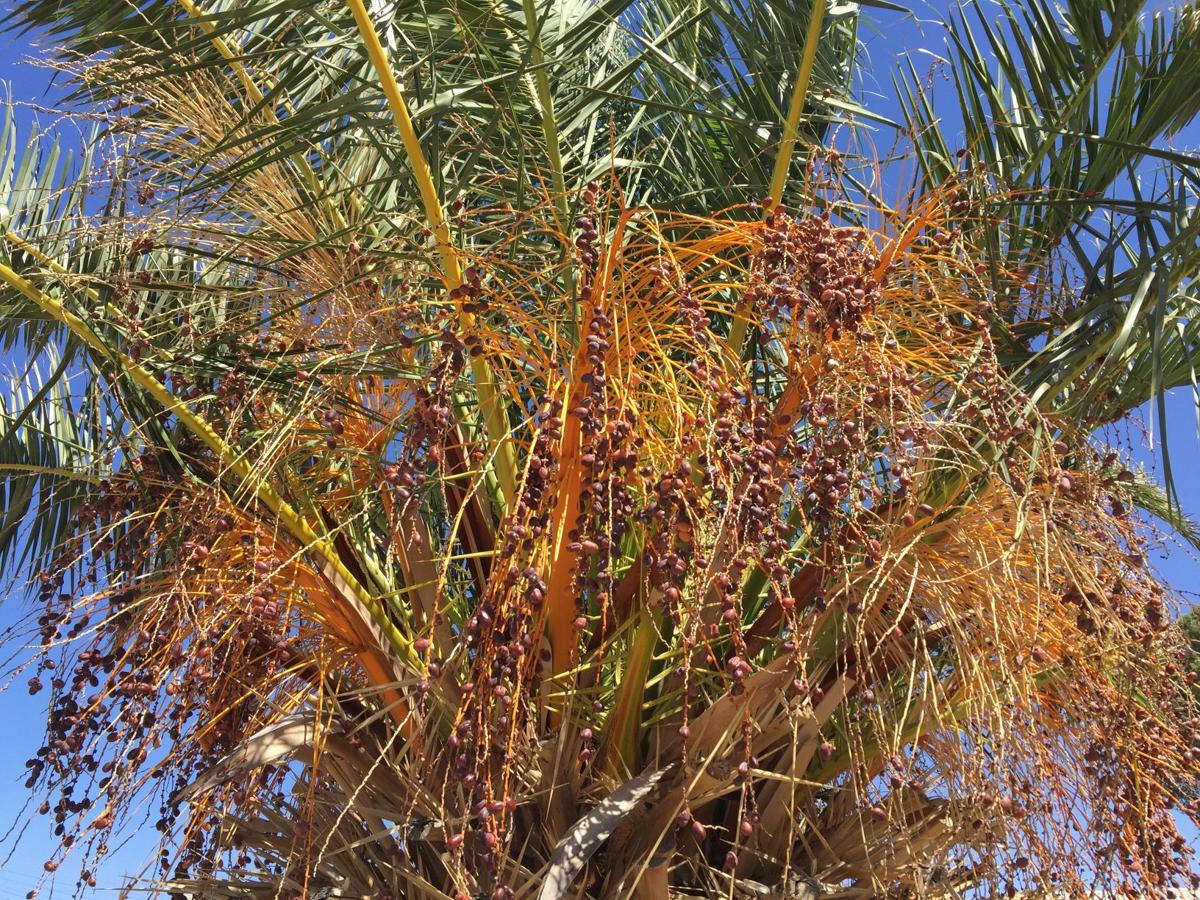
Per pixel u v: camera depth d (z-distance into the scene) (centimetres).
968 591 289
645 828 293
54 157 410
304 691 319
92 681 302
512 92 395
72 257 369
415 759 298
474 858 291
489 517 361
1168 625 295
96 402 363
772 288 277
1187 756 292
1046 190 369
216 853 315
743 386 285
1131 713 283
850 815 313
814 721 296
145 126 360
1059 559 274
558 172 367
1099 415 343
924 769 318
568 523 288
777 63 373
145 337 341
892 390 261
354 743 315
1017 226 393
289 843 324
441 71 403
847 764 328
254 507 326
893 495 301
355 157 421
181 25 320
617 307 293
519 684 255
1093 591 276
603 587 260
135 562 312
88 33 362
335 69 330
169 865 304
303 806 313
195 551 286
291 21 343
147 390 349
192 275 383
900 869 301
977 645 286
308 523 342
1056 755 298
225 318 347
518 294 329
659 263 282
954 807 294
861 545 285
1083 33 388
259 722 315
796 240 282
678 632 272
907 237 327
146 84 358
